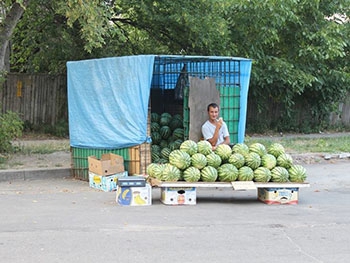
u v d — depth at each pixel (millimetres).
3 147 12969
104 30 11734
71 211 7891
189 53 17047
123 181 8344
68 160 12523
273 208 8352
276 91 20203
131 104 10141
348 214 7949
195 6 15797
